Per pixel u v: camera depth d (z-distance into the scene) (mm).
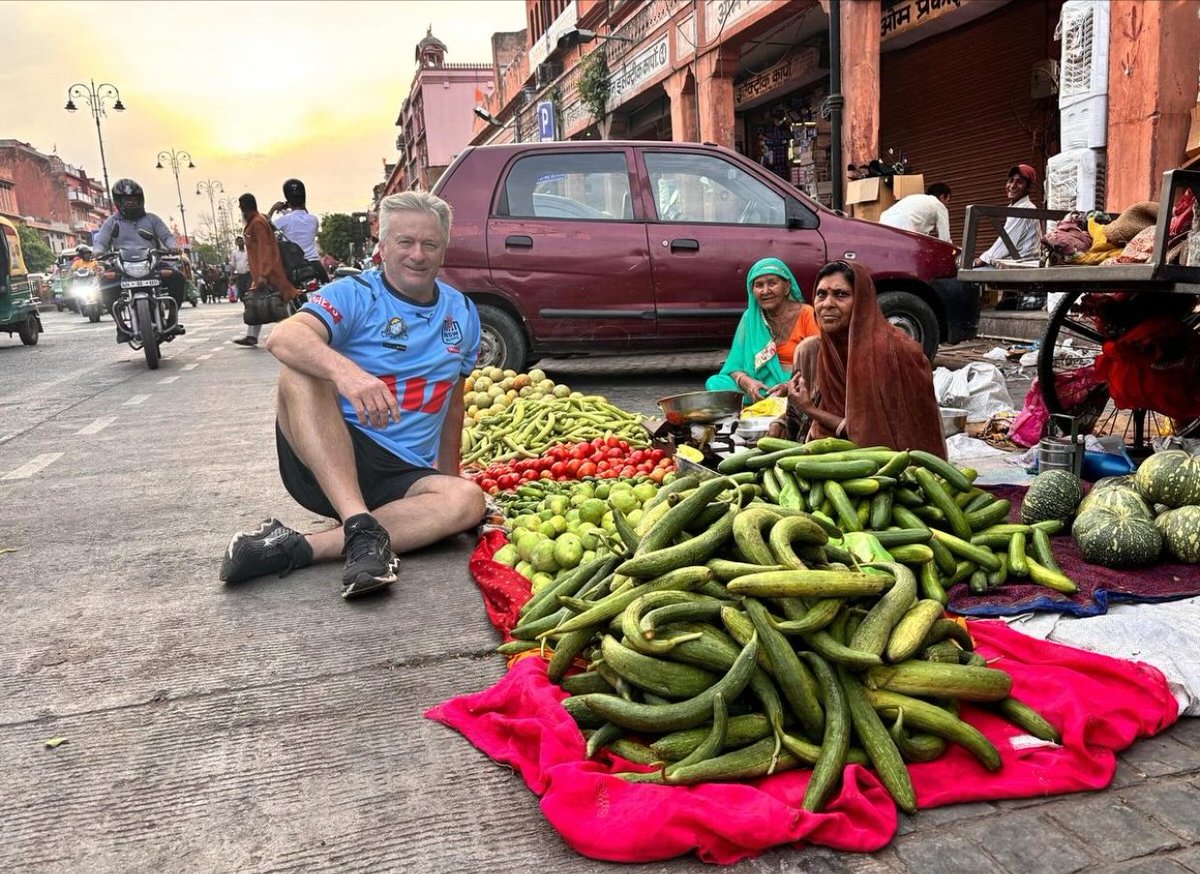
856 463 3139
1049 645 2650
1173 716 2377
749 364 5703
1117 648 2670
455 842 2037
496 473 5082
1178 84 7898
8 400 9320
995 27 13484
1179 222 4035
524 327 8094
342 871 1953
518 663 2668
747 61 18469
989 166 14008
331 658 2980
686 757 2121
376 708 2646
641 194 8008
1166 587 3066
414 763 2354
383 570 3420
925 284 7902
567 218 7988
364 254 39562
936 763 2197
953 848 1934
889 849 1942
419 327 3984
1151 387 4355
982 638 2750
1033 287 4414
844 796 1993
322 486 3660
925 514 3246
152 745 2484
